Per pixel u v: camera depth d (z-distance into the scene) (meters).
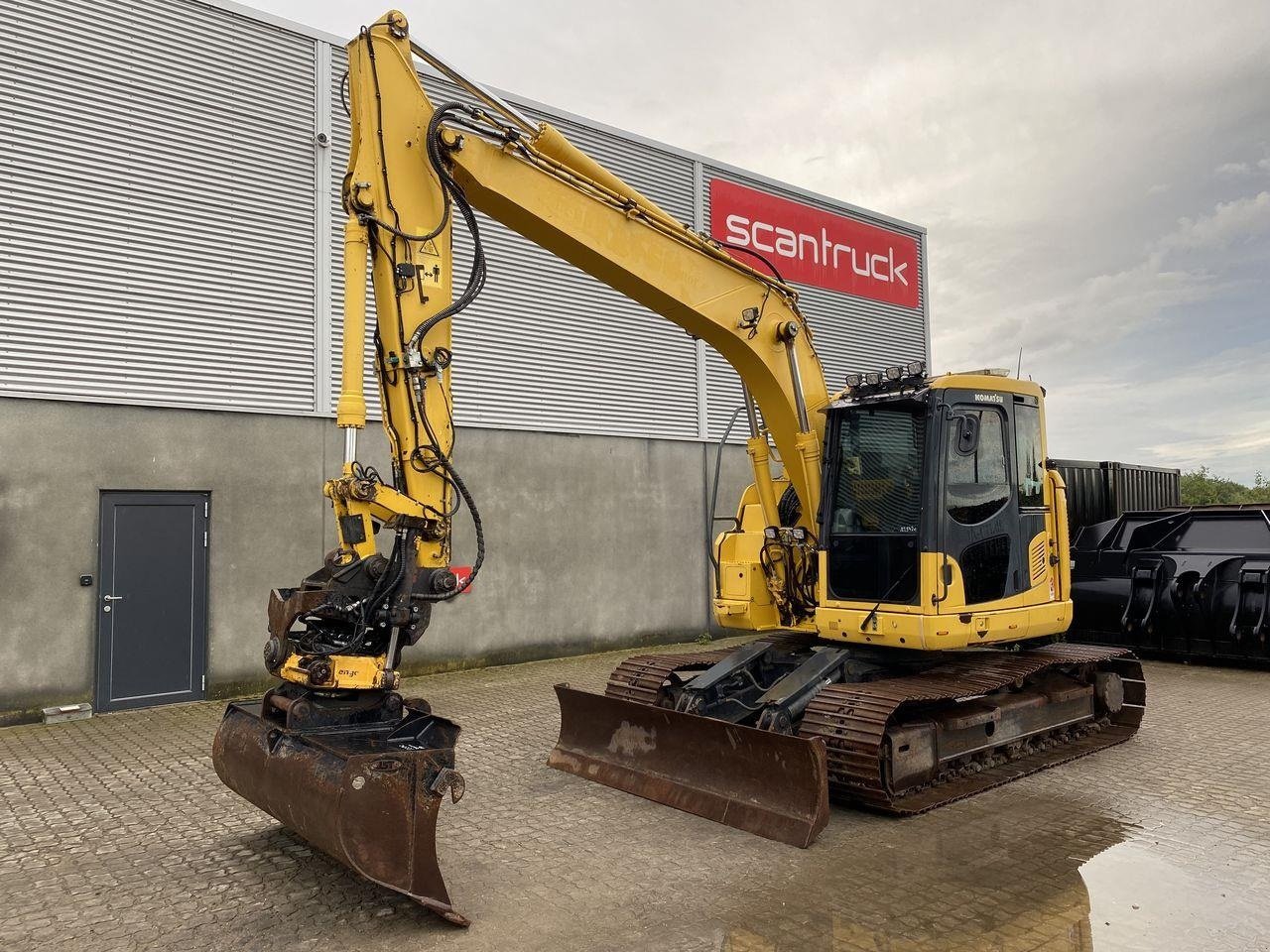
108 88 8.94
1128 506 14.56
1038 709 6.78
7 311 8.34
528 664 11.26
